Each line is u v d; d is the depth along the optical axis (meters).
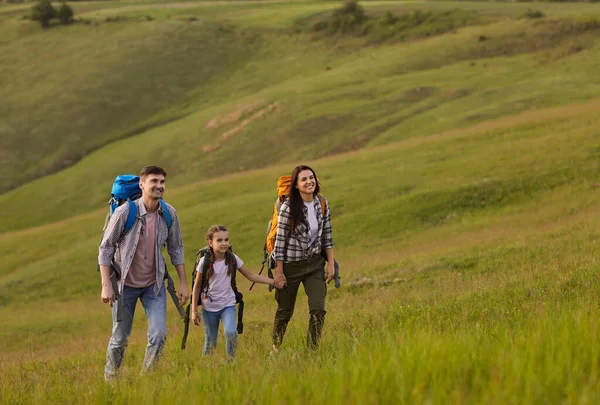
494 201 39.47
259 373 5.46
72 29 153.88
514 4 168.38
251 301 26.02
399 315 10.58
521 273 15.65
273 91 100.81
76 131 104.50
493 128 57.56
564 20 108.06
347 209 43.09
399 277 22.69
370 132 76.81
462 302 11.48
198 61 134.50
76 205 77.69
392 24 139.38
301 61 129.75
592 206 34.22
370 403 4.00
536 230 28.80
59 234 52.22
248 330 13.11
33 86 121.19
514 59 97.56
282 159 77.12
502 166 44.66
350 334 8.42
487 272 19.67
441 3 176.75
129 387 5.92
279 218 8.80
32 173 91.88
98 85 120.19
